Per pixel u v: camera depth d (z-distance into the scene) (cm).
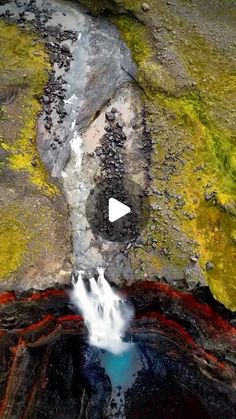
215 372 1568
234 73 1788
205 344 1518
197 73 1791
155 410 1750
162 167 1633
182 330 1573
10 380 1462
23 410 1534
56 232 1513
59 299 1496
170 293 1483
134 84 1823
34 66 1814
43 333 1562
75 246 1538
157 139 1686
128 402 1762
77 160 1681
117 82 1831
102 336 1700
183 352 1653
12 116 1702
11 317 1450
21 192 1560
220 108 1717
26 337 1521
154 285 1477
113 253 1518
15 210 1512
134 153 1683
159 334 1673
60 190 1623
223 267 1460
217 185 1587
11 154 1627
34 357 1556
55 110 1766
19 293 1394
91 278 1482
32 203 1539
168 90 1759
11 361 1466
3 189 1552
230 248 1486
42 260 1453
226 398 1638
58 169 1664
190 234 1511
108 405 1756
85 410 1702
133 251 1508
